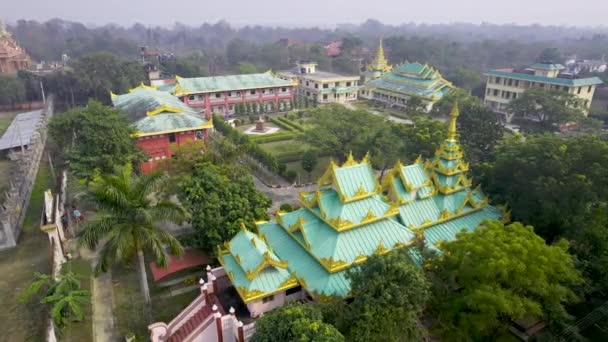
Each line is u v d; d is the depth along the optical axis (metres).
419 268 28.02
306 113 111.94
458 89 115.00
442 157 41.44
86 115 51.97
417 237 32.72
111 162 50.47
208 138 69.19
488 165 47.72
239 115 110.81
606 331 34.31
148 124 65.12
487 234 30.44
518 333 34.97
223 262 32.97
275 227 37.16
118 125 53.88
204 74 157.25
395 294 24.47
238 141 78.31
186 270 41.34
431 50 191.88
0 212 44.78
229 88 108.69
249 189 43.47
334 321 25.41
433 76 118.69
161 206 30.45
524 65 190.62
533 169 40.50
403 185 39.00
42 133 77.75
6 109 111.94
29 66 156.00
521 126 102.12
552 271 28.88
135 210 29.39
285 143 90.06
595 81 105.38
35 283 31.75
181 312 33.47
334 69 184.38
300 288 32.09
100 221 28.94
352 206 32.84
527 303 28.11
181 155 52.19
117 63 116.38
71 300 30.47
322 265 31.08
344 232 32.09
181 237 45.62
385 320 24.14
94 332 32.91
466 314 28.66
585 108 97.81
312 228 33.47
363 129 67.12
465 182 42.00
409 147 61.88
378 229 33.47
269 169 70.12
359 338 23.84
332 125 68.88
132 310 35.69
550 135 45.88
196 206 40.41
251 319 29.97
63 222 47.03
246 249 32.00
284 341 22.72
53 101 114.12
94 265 41.47
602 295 35.19
